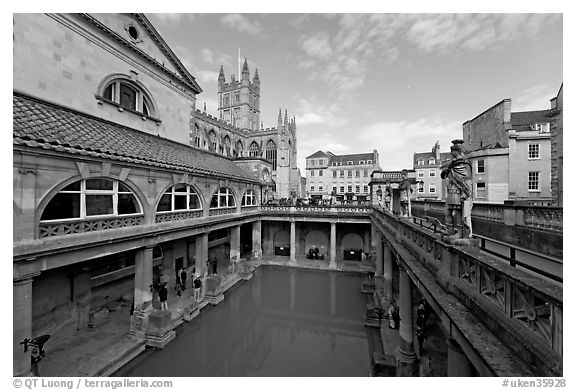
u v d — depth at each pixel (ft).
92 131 43.11
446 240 19.81
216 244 85.56
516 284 11.73
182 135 81.10
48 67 47.21
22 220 28.02
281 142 197.06
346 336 51.42
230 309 60.54
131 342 40.06
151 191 45.78
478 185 77.46
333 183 215.31
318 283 78.02
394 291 59.21
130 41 63.93
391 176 90.02
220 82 253.44
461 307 16.56
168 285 63.67
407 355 34.78
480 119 90.43
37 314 38.24
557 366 9.52
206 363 42.88
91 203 46.91
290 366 42.29
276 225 107.96
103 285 49.32
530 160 72.02
